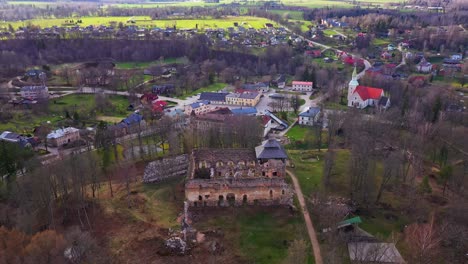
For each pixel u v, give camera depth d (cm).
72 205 12450
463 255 10050
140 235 10812
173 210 12119
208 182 12181
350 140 17688
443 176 13438
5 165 14325
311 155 16988
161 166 14588
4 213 11356
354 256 9912
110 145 18400
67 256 9331
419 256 9456
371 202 12744
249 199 12369
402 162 14538
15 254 8756
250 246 10594
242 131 17450
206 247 10469
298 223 11550
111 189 13125
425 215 11962
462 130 18062
